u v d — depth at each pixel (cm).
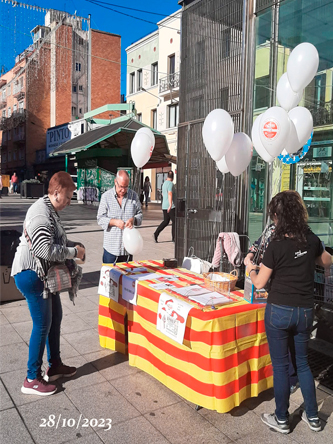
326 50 426
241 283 433
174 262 375
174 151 2259
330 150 441
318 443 230
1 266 486
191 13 590
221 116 312
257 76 489
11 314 443
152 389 288
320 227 454
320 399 280
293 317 226
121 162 1961
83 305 476
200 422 249
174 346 271
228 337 247
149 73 2447
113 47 3325
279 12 457
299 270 226
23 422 246
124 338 340
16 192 3306
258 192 494
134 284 312
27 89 3108
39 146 3609
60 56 2509
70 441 228
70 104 3288
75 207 1961
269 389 293
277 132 287
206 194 566
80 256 288
